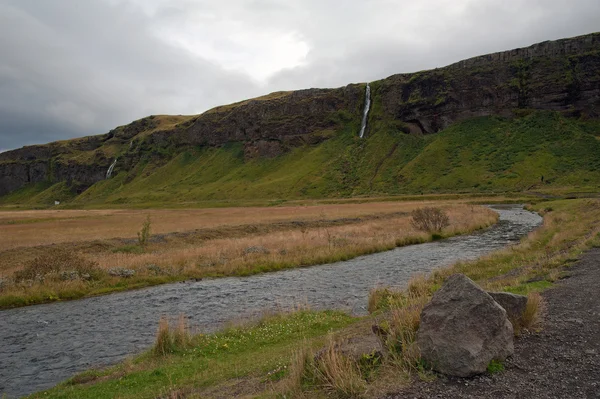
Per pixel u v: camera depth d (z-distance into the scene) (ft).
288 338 42.14
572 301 35.81
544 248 80.69
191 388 29.86
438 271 70.08
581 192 322.55
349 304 59.62
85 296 74.28
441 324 23.81
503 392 20.01
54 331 54.03
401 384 21.80
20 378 38.78
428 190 483.51
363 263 95.14
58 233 152.46
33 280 76.13
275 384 26.18
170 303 67.15
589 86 590.55
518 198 322.55
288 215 220.64
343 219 184.96
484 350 22.61
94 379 36.40
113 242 125.08
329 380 23.31
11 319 60.59
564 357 23.49
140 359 40.42
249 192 625.82
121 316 60.49
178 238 135.44
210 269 91.25
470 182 476.95
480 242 117.91
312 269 91.61
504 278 55.72
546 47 652.07
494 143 569.23
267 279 83.10
